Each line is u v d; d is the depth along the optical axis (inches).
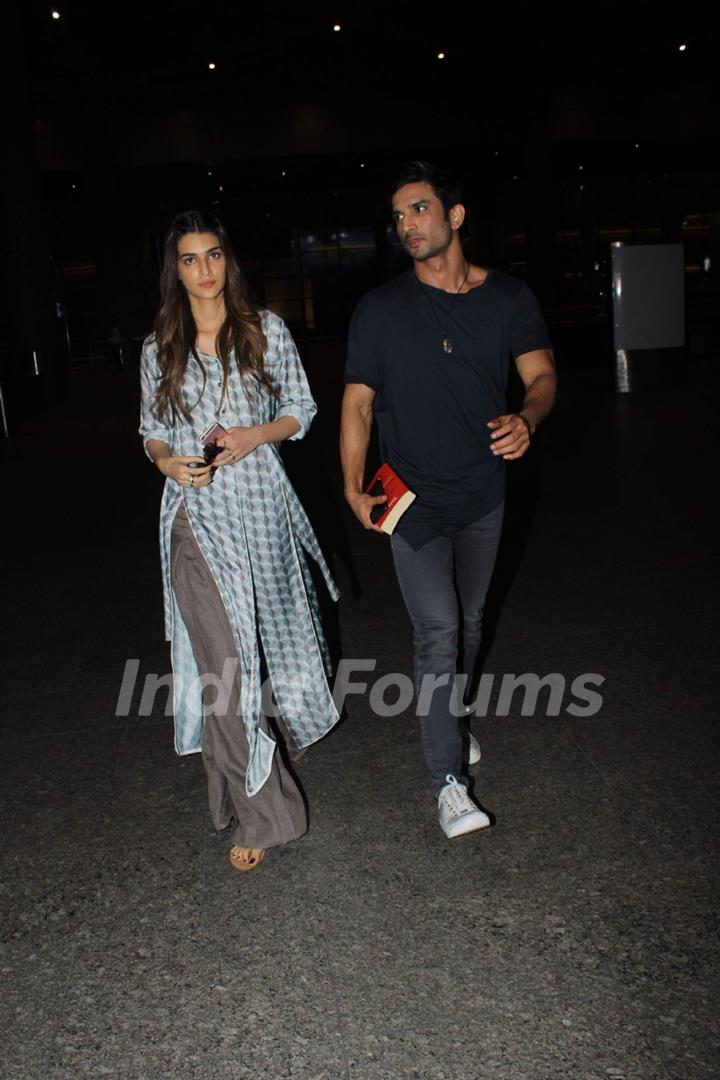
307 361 987.9
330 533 267.6
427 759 116.0
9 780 137.4
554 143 1406.3
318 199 1519.4
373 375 117.3
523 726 143.3
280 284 1555.1
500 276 115.5
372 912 102.0
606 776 127.0
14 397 599.2
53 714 159.8
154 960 97.0
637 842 111.3
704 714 142.9
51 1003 91.8
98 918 104.4
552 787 125.2
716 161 1486.2
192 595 110.1
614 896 101.7
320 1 948.6
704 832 112.5
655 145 1434.5
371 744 141.0
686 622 181.2
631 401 498.0
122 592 226.1
